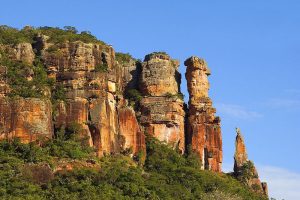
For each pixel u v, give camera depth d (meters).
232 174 184.38
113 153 164.38
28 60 169.88
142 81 182.75
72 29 184.50
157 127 178.88
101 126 162.75
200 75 186.00
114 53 176.25
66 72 168.38
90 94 165.75
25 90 161.62
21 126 156.50
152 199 147.00
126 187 148.38
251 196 170.62
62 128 162.00
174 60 189.12
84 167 153.38
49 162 150.75
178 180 163.75
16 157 151.88
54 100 165.38
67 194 141.62
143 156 169.00
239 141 187.50
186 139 181.88
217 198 155.62
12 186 140.62
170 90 182.38
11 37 174.62
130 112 171.00
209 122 182.00
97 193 143.38
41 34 175.88
